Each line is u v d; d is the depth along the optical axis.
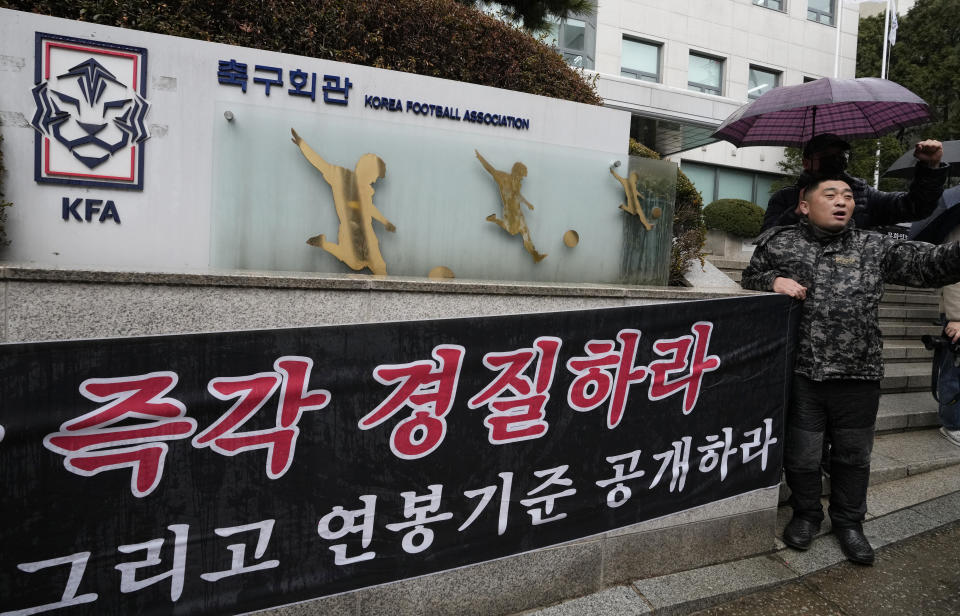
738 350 2.77
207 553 1.79
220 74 3.12
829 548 3.04
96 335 1.77
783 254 2.98
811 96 3.16
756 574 2.77
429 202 3.19
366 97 3.53
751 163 14.72
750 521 2.92
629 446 2.51
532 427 2.28
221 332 1.75
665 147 12.75
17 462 1.54
